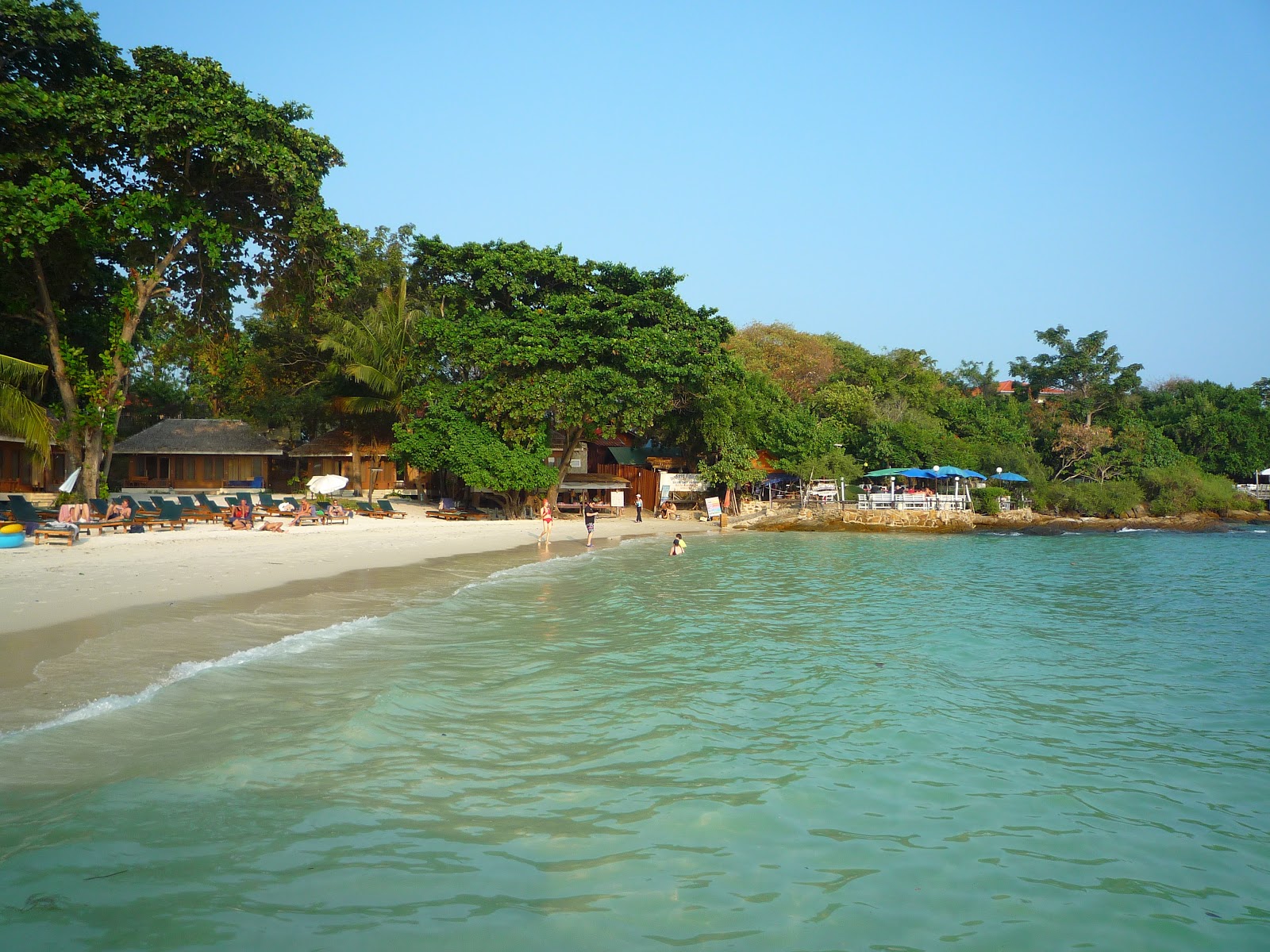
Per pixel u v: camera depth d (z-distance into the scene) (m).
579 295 43.31
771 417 55.88
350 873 6.38
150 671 11.08
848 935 5.88
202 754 8.49
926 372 78.06
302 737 9.12
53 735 8.69
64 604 14.96
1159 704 12.17
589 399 40.06
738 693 12.01
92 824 6.88
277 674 11.54
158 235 28.41
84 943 5.26
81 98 25.77
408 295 49.91
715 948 5.65
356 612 16.62
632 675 12.86
